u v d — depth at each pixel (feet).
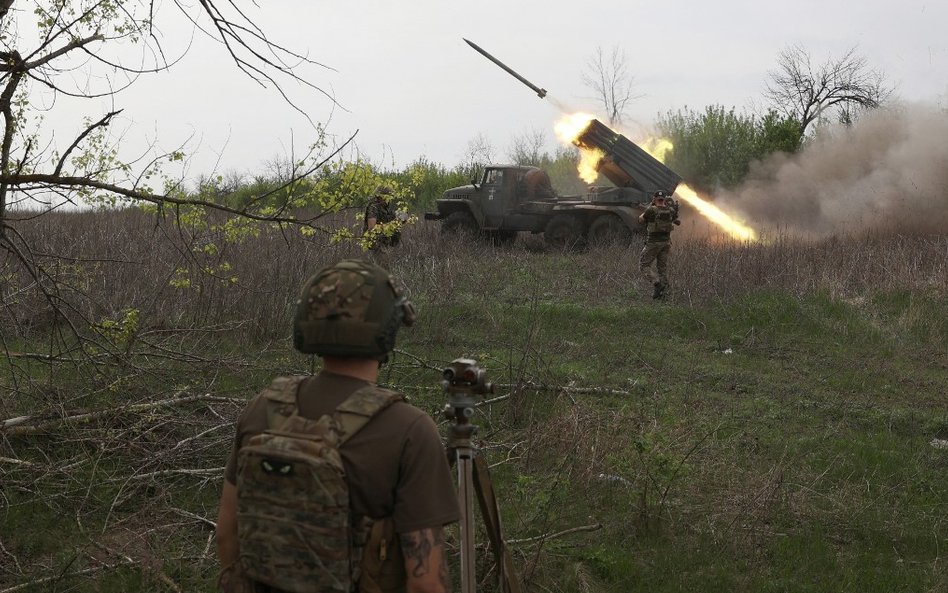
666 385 25.20
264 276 27.63
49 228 31.58
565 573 13.39
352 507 5.90
